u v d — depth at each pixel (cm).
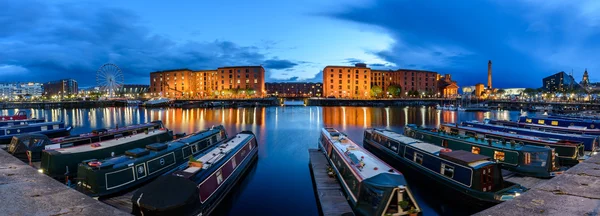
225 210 1912
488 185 1738
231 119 7481
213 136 2930
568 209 434
